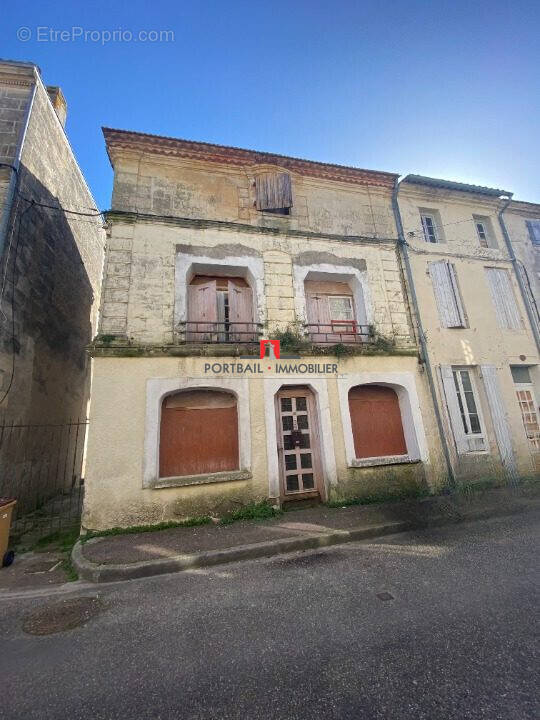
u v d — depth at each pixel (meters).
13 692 2.49
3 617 3.58
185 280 7.62
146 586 4.25
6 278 6.98
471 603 3.51
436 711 2.22
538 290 10.78
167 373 6.85
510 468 8.43
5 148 7.32
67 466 10.06
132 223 7.59
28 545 5.80
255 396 7.25
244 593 3.96
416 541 5.43
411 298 9.20
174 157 8.40
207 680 2.57
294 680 2.53
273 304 8.03
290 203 8.91
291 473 7.43
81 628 3.34
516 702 2.28
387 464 7.69
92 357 6.60
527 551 4.82
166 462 6.69
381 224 9.77
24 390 7.68
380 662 2.69
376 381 8.15
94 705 2.36
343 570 4.46
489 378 9.12
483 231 11.23
